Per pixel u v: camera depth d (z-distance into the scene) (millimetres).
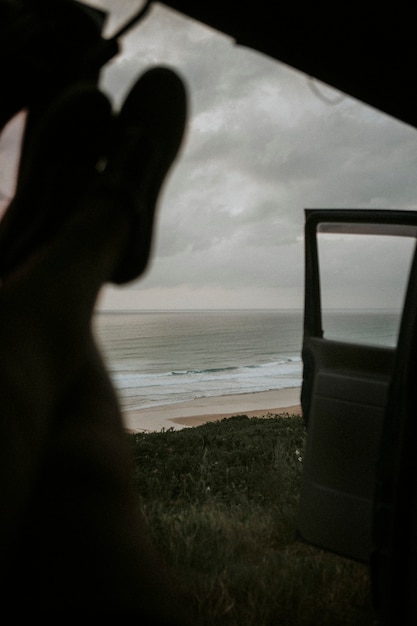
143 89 1434
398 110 3766
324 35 3129
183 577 3650
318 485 3318
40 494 855
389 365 3059
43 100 1316
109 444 926
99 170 1183
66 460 878
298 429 13250
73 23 1301
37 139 1108
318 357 3516
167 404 52531
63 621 804
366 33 3242
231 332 159375
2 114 1308
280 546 4500
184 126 1436
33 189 1076
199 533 4531
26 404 687
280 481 6641
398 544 1969
